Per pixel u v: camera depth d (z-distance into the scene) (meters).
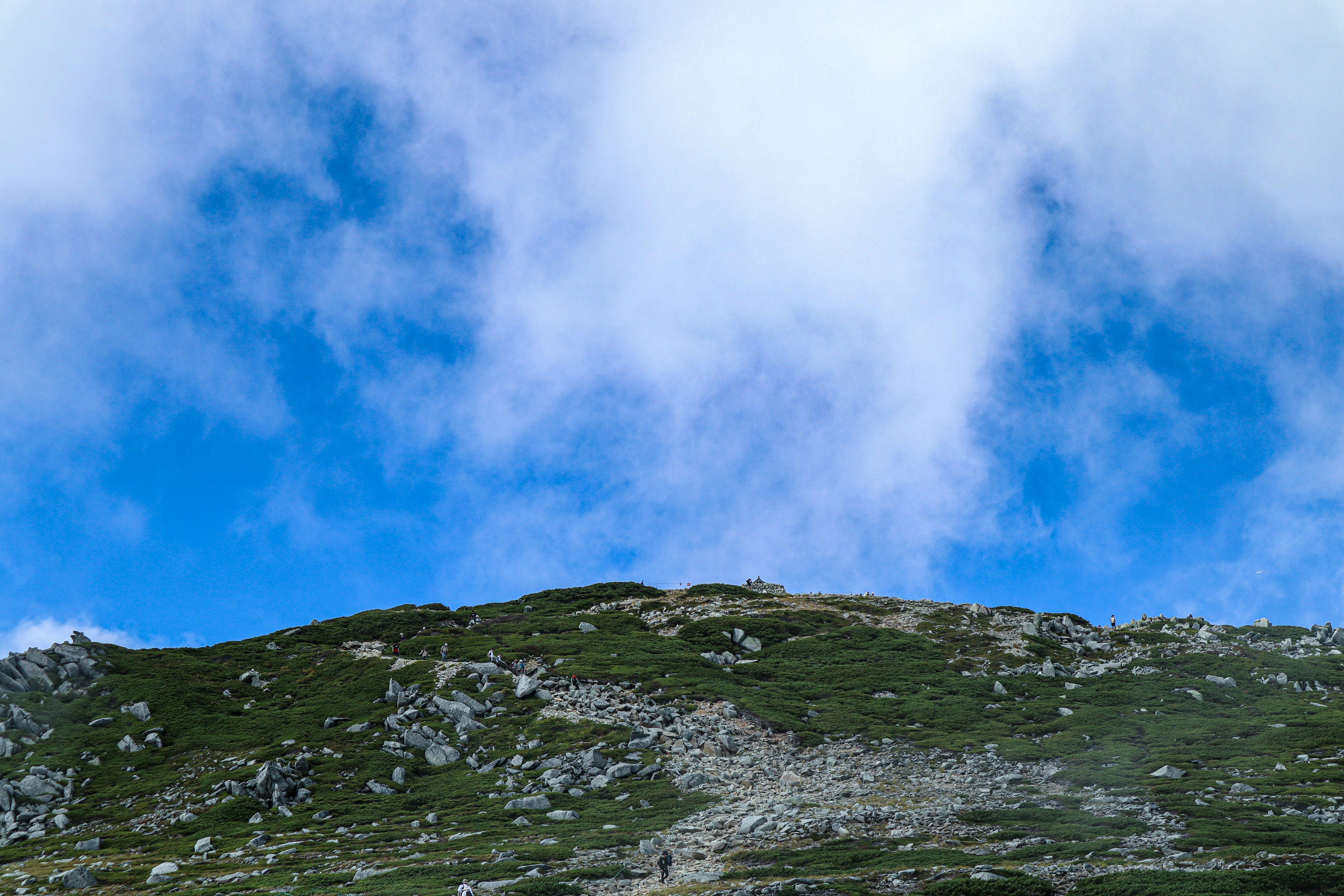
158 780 75.81
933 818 54.97
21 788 73.50
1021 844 48.62
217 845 62.38
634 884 45.84
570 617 127.75
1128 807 55.00
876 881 42.12
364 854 57.25
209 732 86.12
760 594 144.88
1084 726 78.88
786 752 74.81
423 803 69.00
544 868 49.34
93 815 70.12
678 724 80.56
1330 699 85.75
